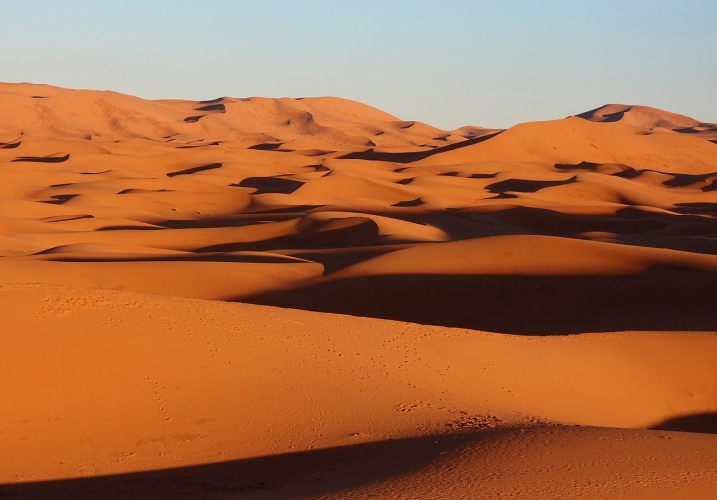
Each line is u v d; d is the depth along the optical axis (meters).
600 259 29.59
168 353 12.46
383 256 31.36
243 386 12.10
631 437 10.02
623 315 26.52
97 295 14.17
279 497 8.35
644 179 103.00
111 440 10.91
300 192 74.38
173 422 11.27
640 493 7.70
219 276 29.48
